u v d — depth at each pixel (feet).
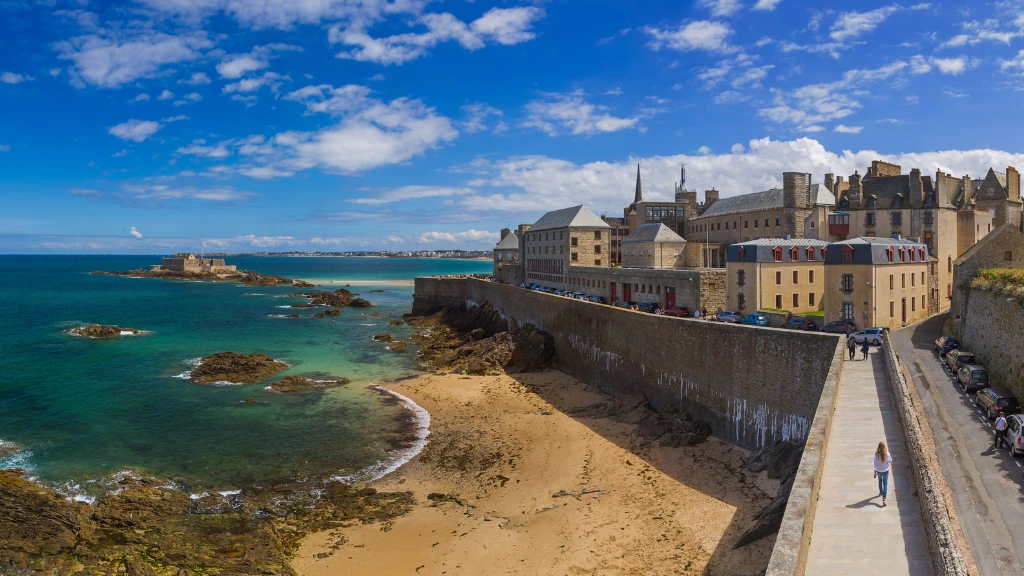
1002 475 76.69
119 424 157.28
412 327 346.95
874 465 62.75
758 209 291.99
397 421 163.22
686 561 88.17
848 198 268.21
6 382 197.98
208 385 198.90
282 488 120.67
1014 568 56.54
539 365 225.35
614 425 154.30
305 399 184.24
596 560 91.25
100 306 437.17
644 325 168.96
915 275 190.29
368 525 106.22
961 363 123.75
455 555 95.50
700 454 130.21
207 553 92.22
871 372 111.65
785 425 122.11
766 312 181.27
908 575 48.98
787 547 46.21
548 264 340.18
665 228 283.59
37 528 91.86
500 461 134.41
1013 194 269.85
